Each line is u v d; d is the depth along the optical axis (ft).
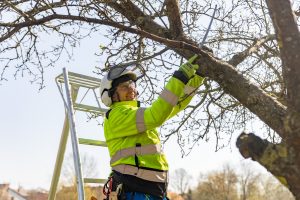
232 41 14.07
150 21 12.09
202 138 15.61
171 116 12.29
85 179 16.51
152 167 11.08
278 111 9.21
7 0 11.74
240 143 8.50
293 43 8.00
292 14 8.08
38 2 11.71
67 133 18.61
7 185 158.40
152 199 10.96
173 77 10.41
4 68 14.51
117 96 11.95
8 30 11.37
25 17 11.41
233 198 167.43
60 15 9.98
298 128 7.89
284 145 8.13
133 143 11.13
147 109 10.69
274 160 8.12
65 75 17.01
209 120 15.33
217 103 15.33
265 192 154.92
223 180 169.58
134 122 10.80
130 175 10.94
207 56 10.10
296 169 7.94
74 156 15.26
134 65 12.42
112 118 11.30
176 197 78.02
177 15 11.54
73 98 18.60
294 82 7.99
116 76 11.84
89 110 18.65
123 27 9.71
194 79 11.72
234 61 11.39
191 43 11.50
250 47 11.64
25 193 157.69
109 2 12.13
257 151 8.30
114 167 11.29
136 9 12.44
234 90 10.01
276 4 8.10
